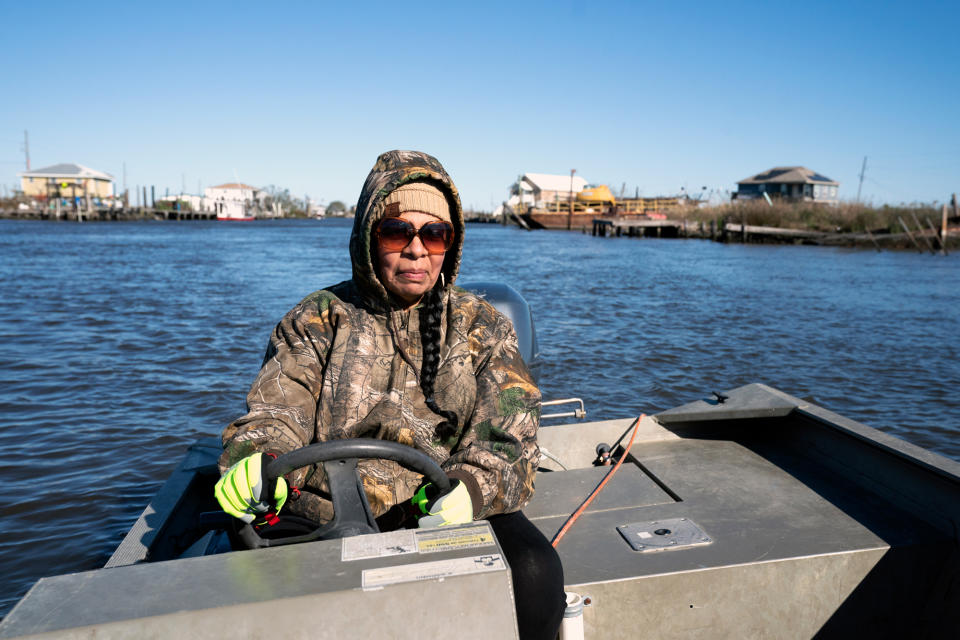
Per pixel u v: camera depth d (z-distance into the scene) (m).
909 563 2.01
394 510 1.67
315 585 1.06
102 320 12.48
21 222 102.56
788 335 11.61
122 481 5.37
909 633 2.05
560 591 1.54
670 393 7.98
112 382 8.12
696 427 3.15
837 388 8.31
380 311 1.74
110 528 4.65
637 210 70.50
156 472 5.55
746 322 12.94
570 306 15.02
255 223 121.88
